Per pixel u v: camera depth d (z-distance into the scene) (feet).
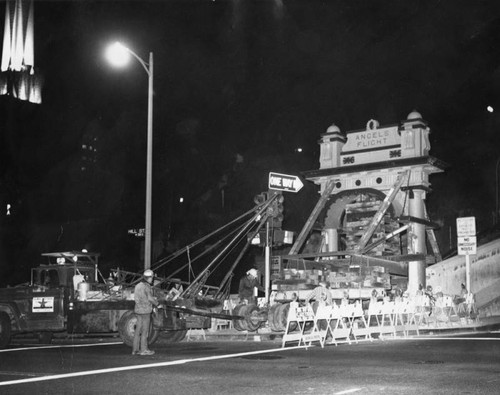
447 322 79.87
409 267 95.81
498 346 53.36
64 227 188.03
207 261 151.84
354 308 61.46
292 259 94.32
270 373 37.29
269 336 66.18
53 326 58.29
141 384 33.37
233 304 74.13
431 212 135.74
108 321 59.93
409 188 100.53
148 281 52.06
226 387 32.07
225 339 66.64
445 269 98.73
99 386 32.81
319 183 112.06
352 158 108.68
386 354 47.75
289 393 29.94
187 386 32.53
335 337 58.03
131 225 174.60
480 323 84.43
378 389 30.71
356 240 104.88
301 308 58.08
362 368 39.14
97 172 187.83
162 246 163.94
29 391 31.30
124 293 66.59
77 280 68.39
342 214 110.83
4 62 292.40
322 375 36.14
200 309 64.39
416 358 44.50
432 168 101.91
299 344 55.52
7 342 57.57
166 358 46.32
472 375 35.29
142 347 48.96
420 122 102.63
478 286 101.65
